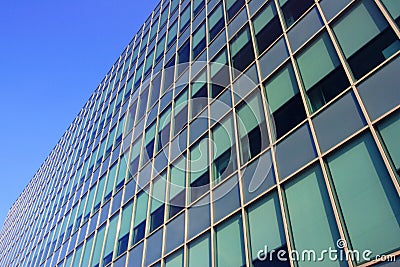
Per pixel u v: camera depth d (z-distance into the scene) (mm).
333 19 12227
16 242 46875
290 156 11086
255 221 11055
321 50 12141
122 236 19094
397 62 9188
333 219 8727
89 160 31891
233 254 11211
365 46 10547
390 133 8500
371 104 9352
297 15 14492
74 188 32094
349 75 10539
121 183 22828
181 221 14812
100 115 35844
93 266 20500
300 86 12234
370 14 10867
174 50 25406
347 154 9305
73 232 26641
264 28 16250
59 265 25984
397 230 7312
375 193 8125
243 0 19578
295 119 11781
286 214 10078
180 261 13484
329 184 9289
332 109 10445
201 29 22953
